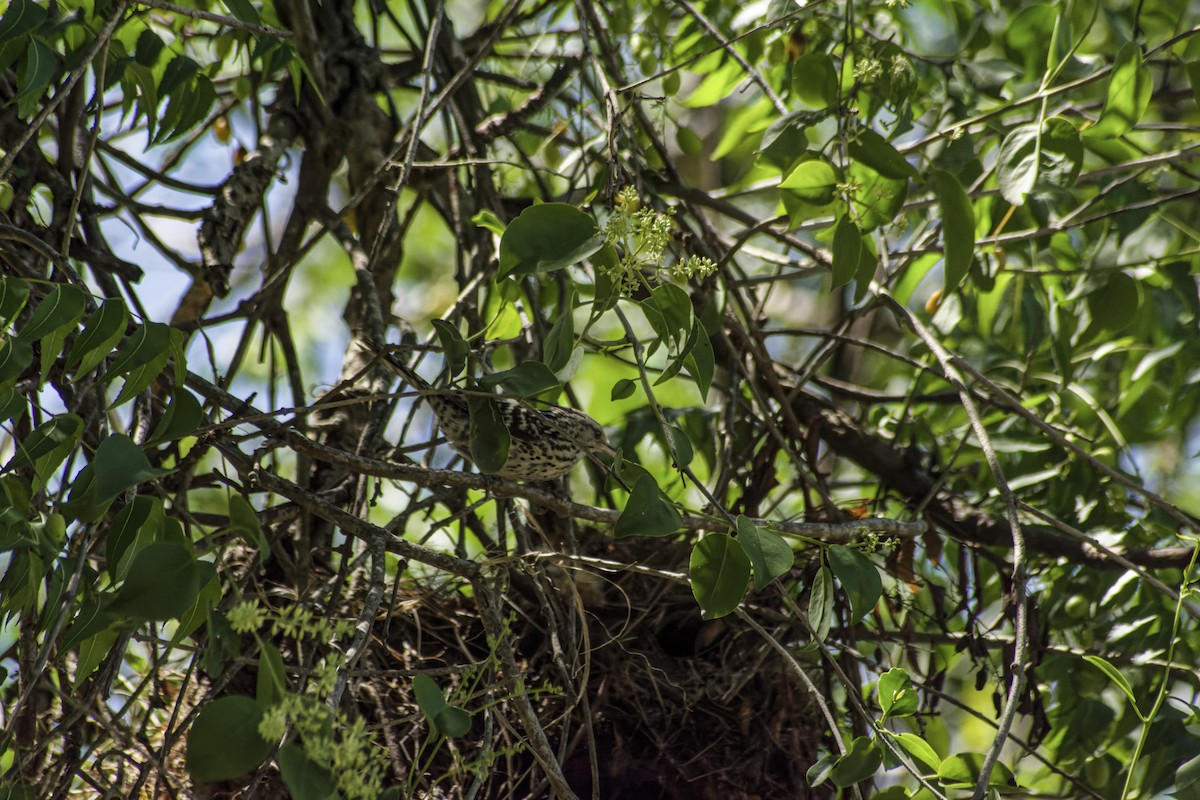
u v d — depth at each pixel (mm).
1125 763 9125
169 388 6852
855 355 14477
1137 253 9852
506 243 5203
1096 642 9398
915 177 6492
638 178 7703
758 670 7770
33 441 5234
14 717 4949
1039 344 10484
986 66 9844
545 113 11070
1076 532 7258
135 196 10039
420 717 7133
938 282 14633
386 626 6516
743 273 10195
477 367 8203
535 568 6816
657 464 11203
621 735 7414
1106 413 10500
